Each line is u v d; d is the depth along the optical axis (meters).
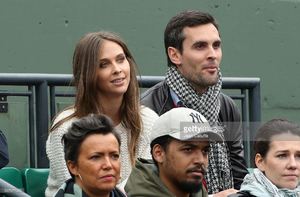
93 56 17.31
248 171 16.48
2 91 19.52
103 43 17.39
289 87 31.12
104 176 14.46
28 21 27.67
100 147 14.46
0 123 19.55
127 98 17.48
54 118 17.69
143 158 16.52
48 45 27.91
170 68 18.48
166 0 29.58
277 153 15.24
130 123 17.39
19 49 27.53
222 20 30.44
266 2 31.08
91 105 17.23
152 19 29.39
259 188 15.35
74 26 28.28
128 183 15.33
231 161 16.88
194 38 18.28
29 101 19.66
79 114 17.17
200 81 18.25
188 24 18.36
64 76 19.83
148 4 29.36
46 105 19.64
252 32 30.84
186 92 18.31
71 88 19.86
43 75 19.66
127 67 17.48
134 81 17.59
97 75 17.28
